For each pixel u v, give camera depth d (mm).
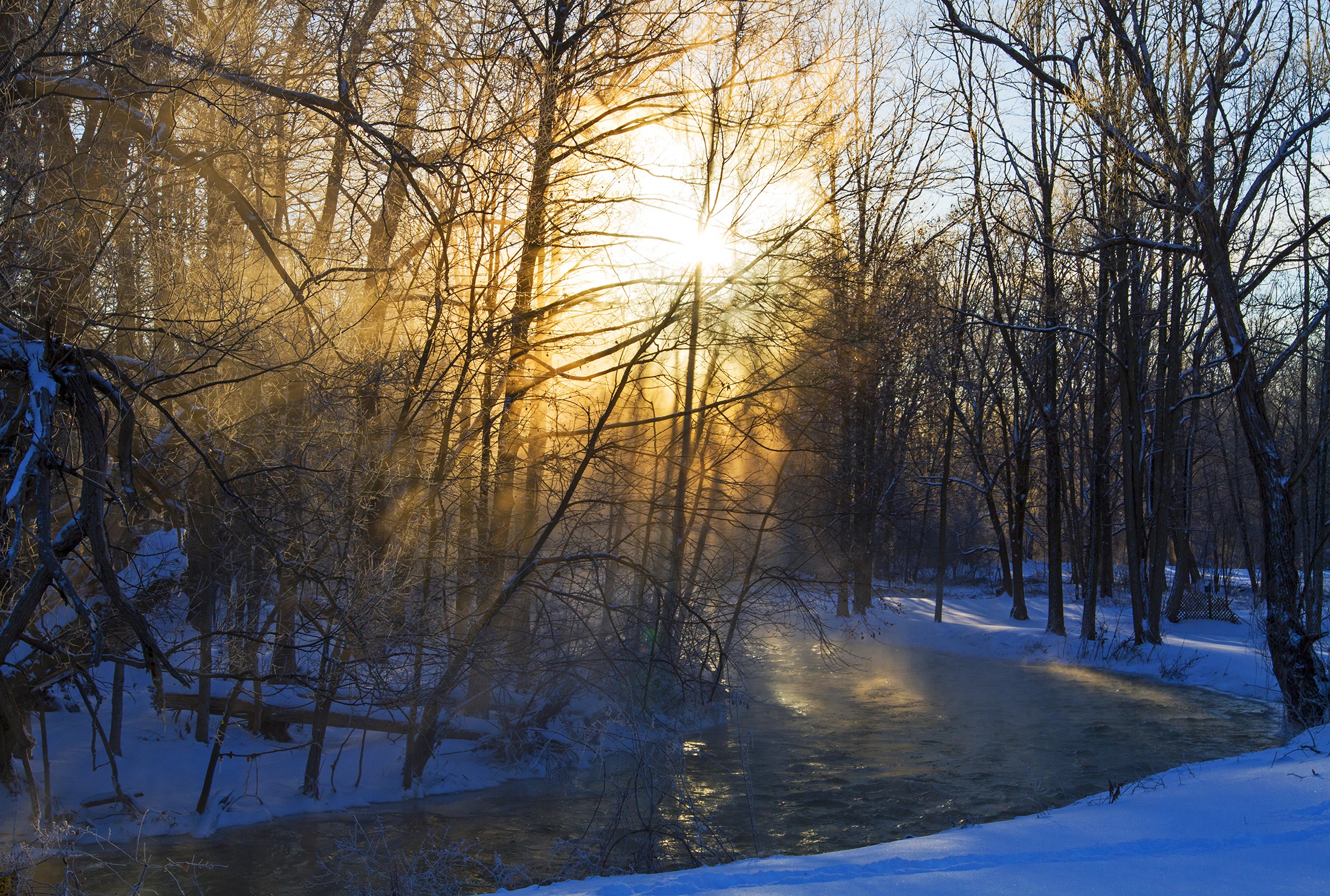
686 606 12758
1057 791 11734
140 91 9406
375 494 9883
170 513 9766
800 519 15422
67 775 9992
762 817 10445
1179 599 30469
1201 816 7066
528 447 12797
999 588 42188
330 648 9875
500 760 12172
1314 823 6512
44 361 6633
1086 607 25703
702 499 14570
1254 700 18953
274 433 9734
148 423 9328
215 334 8305
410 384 10484
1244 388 14586
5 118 7879
